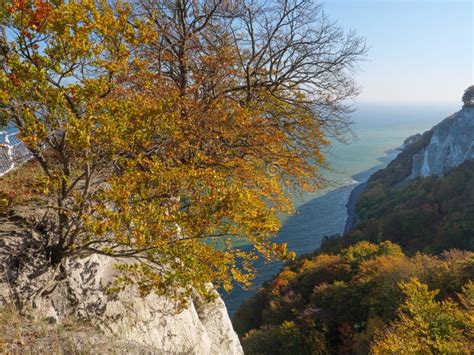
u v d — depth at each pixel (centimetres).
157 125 497
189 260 478
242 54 1171
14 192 573
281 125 1146
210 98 846
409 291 1592
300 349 2448
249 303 3728
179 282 534
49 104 420
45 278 563
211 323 923
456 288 2244
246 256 582
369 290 2592
